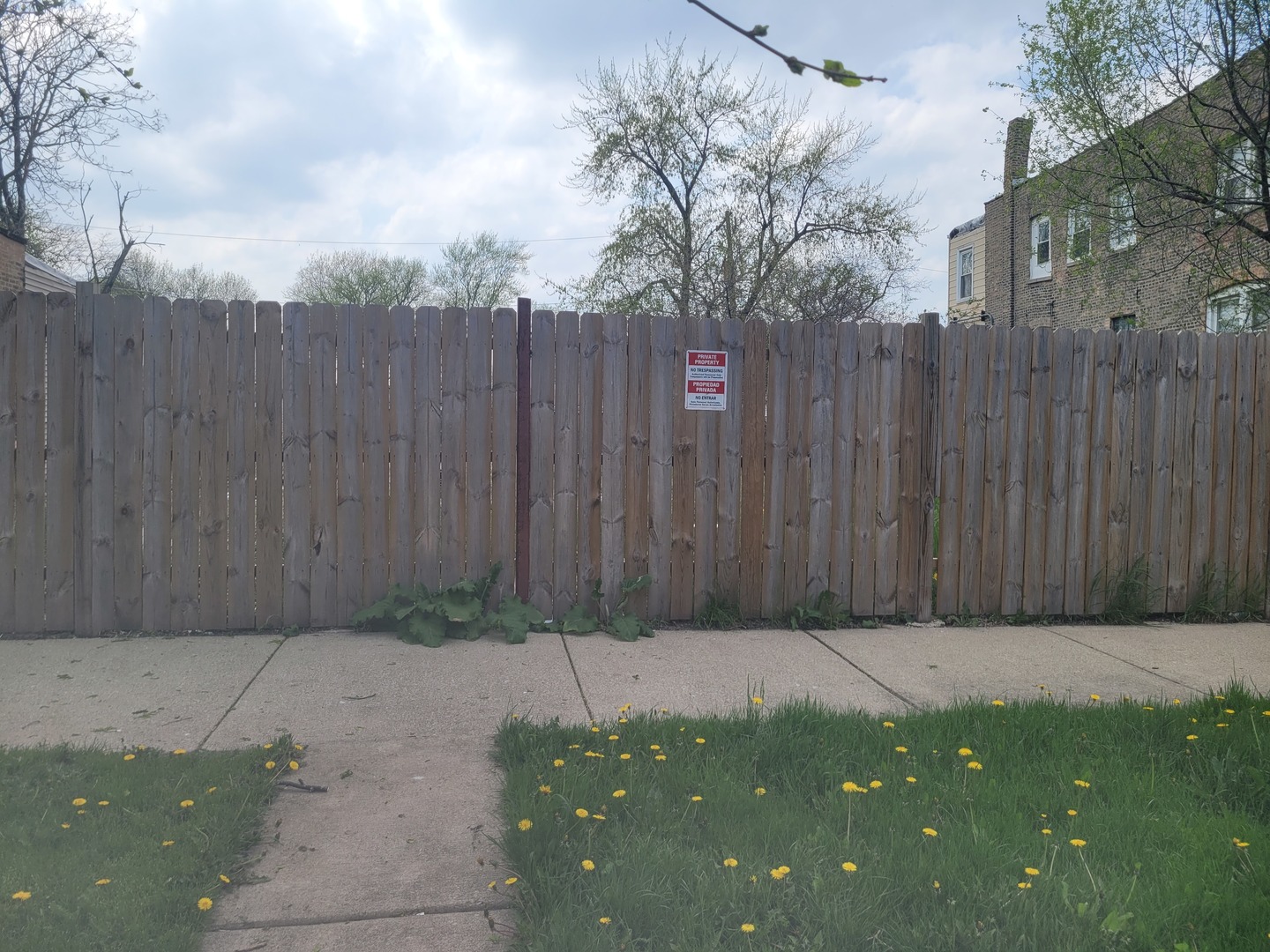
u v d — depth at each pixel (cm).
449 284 5591
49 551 543
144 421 545
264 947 259
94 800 329
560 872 287
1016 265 2500
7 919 253
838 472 621
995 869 289
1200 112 932
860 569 627
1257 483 677
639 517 599
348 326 562
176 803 328
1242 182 818
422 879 295
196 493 552
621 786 346
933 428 628
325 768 378
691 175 2822
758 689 486
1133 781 361
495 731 421
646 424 598
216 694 459
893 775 360
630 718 426
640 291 2833
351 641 549
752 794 345
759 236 2820
